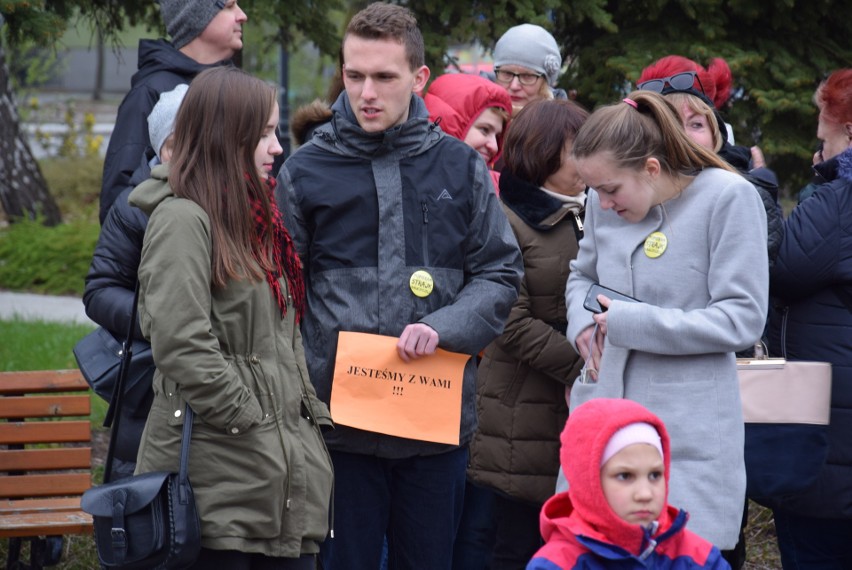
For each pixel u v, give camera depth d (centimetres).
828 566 588
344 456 504
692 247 468
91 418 994
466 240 516
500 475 571
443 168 511
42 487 656
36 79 2856
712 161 473
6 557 702
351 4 1003
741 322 455
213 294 434
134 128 617
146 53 642
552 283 561
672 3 931
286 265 464
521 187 568
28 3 795
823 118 588
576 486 375
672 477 462
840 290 561
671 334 457
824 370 515
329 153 509
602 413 372
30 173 2128
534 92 761
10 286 1847
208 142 436
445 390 504
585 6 906
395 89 496
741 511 465
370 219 499
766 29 932
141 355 501
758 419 509
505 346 561
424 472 511
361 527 507
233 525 426
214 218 432
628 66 889
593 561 371
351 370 492
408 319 498
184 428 425
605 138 457
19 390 661
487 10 916
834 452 556
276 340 447
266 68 2969
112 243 525
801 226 556
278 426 438
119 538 414
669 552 381
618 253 482
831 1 910
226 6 652
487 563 639
